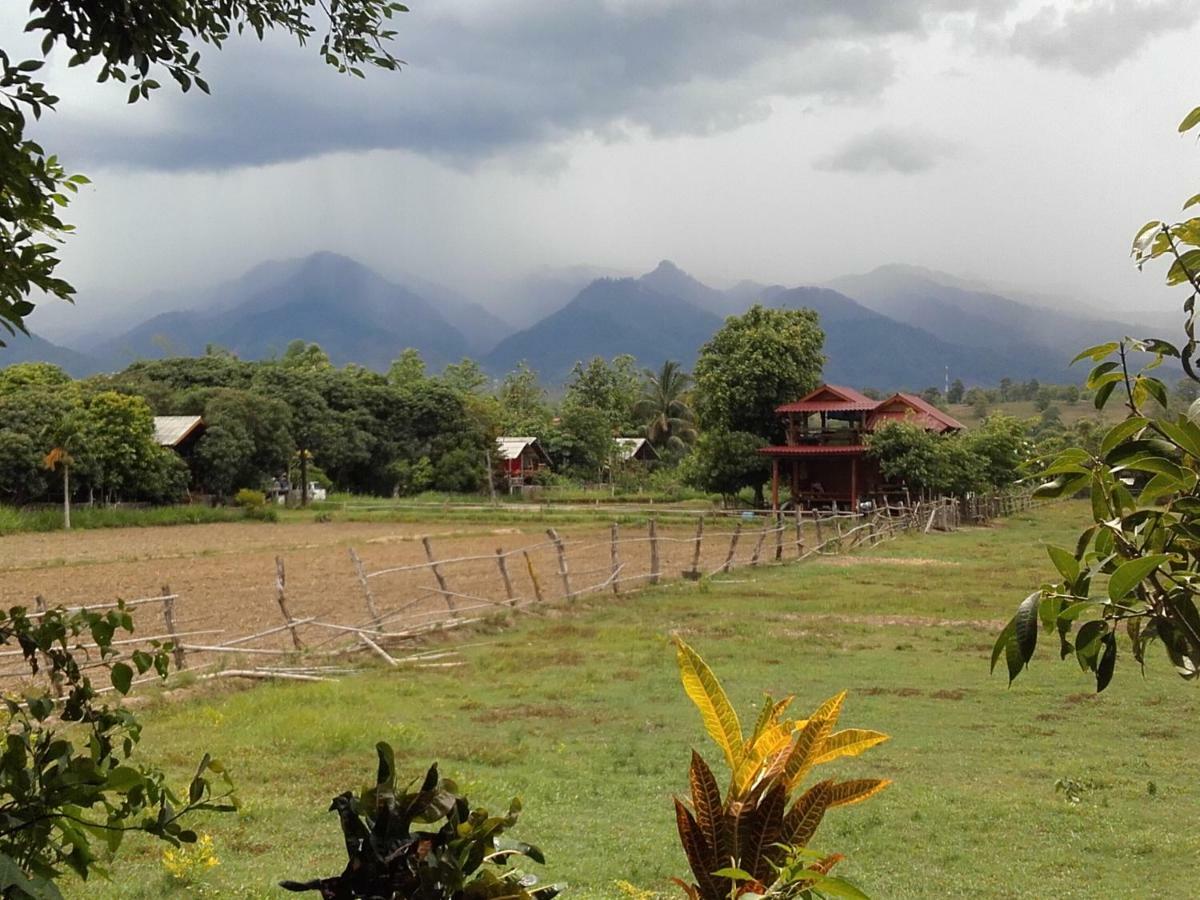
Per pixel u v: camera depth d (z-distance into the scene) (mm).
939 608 19734
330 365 88438
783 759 2055
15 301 2639
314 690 12617
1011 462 52969
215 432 53688
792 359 49094
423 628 16469
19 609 2480
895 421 43500
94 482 45969
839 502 48344
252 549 34406
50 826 2207
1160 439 2090
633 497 64125
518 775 9000
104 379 58656
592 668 14203
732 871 1820
